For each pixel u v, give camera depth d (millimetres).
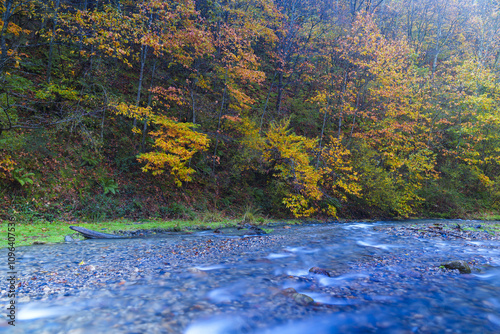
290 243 8117
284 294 4043
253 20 20375
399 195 17906
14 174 9664
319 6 26484
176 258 6086
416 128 21078
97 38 10945
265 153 15391
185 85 16750
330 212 15820
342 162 16500
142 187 13266
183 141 12352
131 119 15219
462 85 22656
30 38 13422
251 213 14117
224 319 3213
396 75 18922
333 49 20672
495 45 27562
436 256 6641
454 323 3277
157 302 3625
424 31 34406
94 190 11742
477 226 12898
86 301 3594
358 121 21109
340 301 3863
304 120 21219
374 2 31500
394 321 3305
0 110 9617
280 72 22609
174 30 13422
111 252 6508
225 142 17422
